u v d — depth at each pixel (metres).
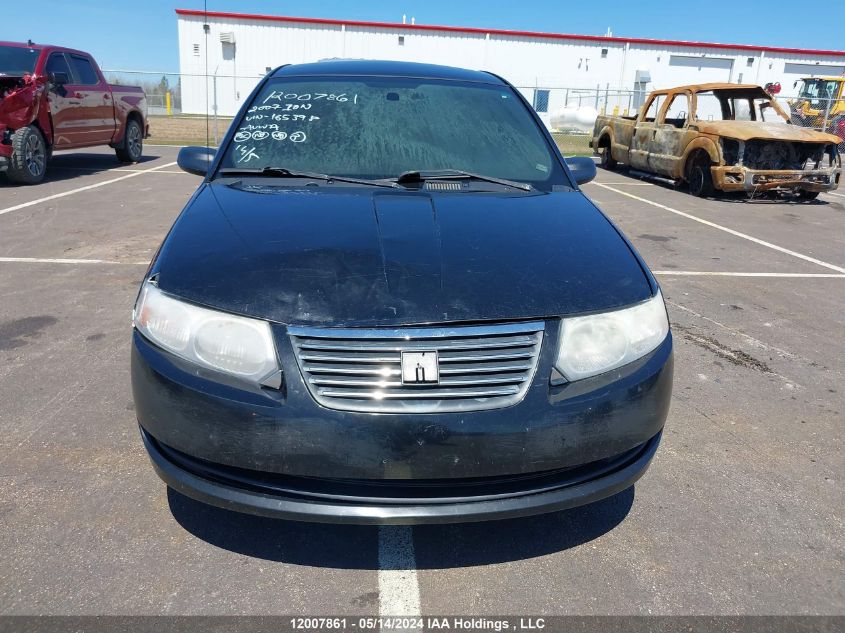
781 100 21.61
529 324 2.00
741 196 10.91
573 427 1.99
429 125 3.34
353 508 1.94
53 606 2.02
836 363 4.18
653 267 6.37
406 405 1.89
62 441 2.93
